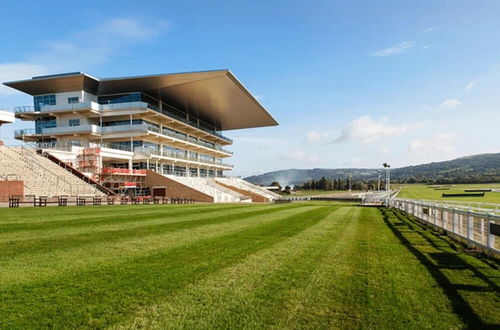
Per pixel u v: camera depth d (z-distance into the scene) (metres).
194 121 76.06
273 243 9.69
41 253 7.89
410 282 5.94
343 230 13.09
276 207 29.22
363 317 4.43
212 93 57.28
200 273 6.34
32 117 55.53
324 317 4.42
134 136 52.69
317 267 6.93
